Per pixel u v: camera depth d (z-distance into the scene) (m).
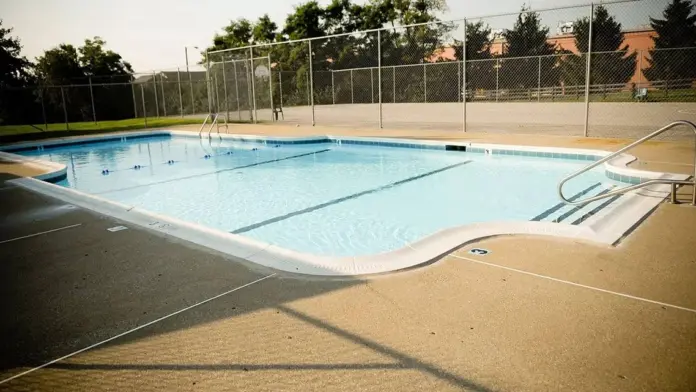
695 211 4.39
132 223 4.70
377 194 7.12
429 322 2.48
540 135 10.55
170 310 2.75
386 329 2.42
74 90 22.56
